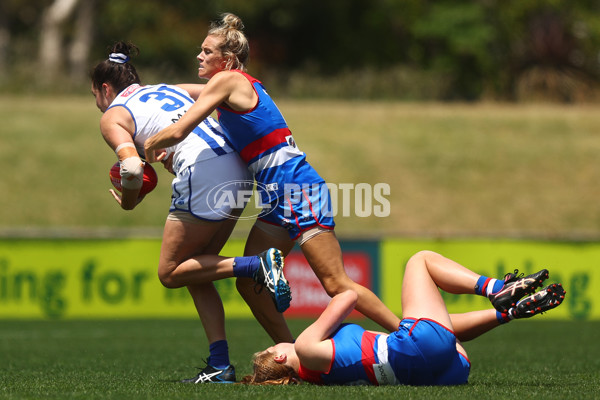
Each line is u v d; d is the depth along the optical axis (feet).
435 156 219.41
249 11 326.44
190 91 59.11
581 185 208.74
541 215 195.00
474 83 332.60
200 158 53.88
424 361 48.14
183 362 75.56
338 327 50.16
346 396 43.45
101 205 190.60
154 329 118.32
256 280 53.06
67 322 129.18
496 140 230.27
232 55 55.98
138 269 134.82
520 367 68.95
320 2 344.08
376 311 53.83
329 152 218.18
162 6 329.11
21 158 206.90
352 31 352.69
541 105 272.72
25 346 94.17
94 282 133.90
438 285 51.98
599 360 76.48
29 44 316.19
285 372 50.37
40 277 133.08
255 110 53.31
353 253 136.77
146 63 317.83
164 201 193.16
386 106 259.39
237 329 116.67
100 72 58.18
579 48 311.68
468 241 138.72
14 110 235.61
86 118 233.76
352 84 284.20
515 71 315.99
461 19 329.52
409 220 190.39
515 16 325.83
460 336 52.34
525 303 49.96
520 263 139.03
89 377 59.57
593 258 139.03
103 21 323.57
